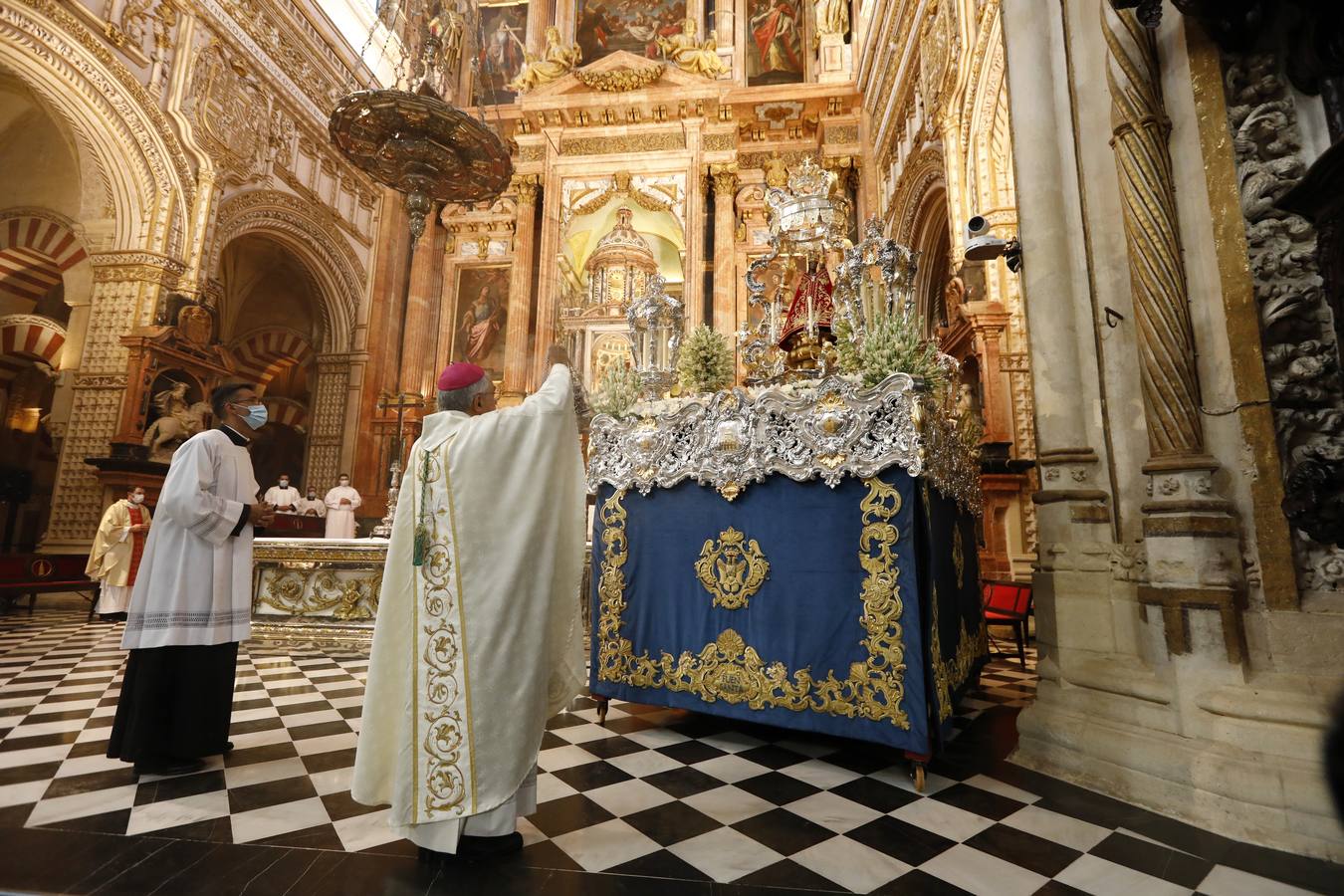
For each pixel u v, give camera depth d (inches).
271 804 98.4
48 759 117.3
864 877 78.9
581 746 131.9
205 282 422.6
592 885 76.4
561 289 604.4
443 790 79.0
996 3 295.9
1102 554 119.9
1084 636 118.9
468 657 82.7
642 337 169.0
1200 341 108.0
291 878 76.5
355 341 599.8
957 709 144.4
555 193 612.1
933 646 114.1
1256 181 102.7
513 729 83.0
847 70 598.5
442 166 295.6
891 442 116.0
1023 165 139.6
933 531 126.5
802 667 121.7
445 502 86.6
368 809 97.2
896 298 135.6
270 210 500.7
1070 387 128.1
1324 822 83.4
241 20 464.8
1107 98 125.1
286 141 515.5
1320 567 95.6
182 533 115.3
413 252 637.3
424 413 607.5
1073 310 130.7
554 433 94.2
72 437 368.2
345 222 581.9
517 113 617.9
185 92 417.7
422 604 84.6
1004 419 296.4
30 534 540.7
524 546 87.5
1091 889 76.2
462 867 80.2
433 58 346.6
